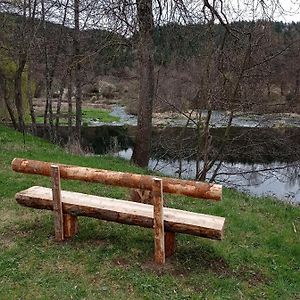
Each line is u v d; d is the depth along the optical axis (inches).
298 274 195.2
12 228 222.5
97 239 209.8
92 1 430.0
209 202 304.7
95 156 525.0
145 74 480.7
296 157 470.6
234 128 550.9
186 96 477.4
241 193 392.5
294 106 415.5
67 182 320.5
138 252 196.5
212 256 200.5
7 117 901.8
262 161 536.1
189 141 530.9
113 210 190.9
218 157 451.8
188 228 178.9
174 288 169.2
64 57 677.9
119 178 182.5
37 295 160.4
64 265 183.0
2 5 692.7
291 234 247.9
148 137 503.5
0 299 156.6
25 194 208.2
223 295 167.5
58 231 203.6
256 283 181.8
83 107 1445.6
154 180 174.1
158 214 178.5
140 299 160.9
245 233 243.3
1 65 783.7
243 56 404.5
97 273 177.3
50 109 737.0
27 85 813.2
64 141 802.2
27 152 463.2
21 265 182.2
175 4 417.4
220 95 414.3
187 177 491.8
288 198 427.2
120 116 1318.9
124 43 438.9
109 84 1515.7
